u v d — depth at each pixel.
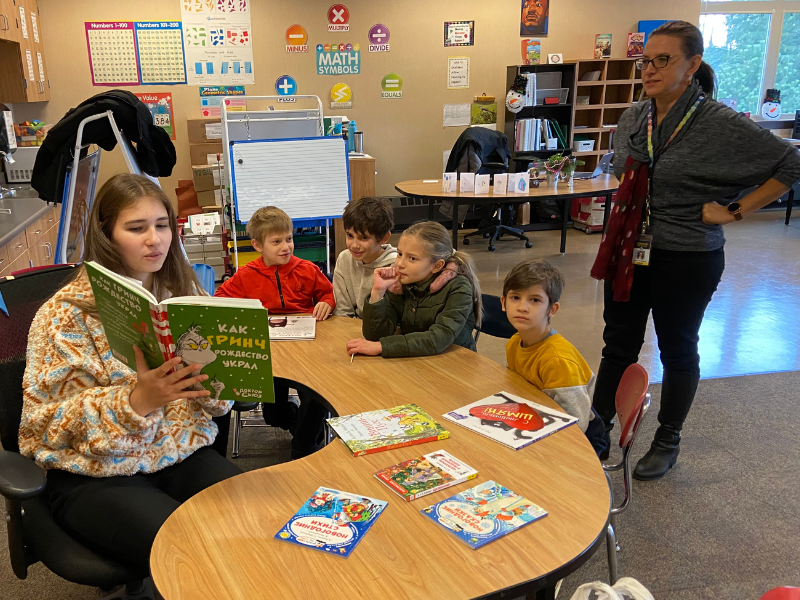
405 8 6.59
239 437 2.72
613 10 6.98
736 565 1.93
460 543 1.00
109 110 2.89
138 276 1.42
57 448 1.30
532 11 6.81
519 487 1.16
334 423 1.39
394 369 1.73
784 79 7.95
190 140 6.13
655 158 2.15
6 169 4.66
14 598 1.81
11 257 3.11
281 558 0.98
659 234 2.19
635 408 1.50
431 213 5.14
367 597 0.89
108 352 1.33
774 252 5.91
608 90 7.27
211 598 0.89
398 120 6.90
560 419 1.42
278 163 3.65
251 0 6.23
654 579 1.87
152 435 1.34
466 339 2.04
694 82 2.10
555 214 7.19
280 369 1.73
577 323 4.16
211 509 1.11
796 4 7.61
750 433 2.75
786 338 3.86
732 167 2.02
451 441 1.33
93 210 1.35
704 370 3.42
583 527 1.04
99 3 5.93
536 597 1.07
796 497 2.29
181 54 6.19
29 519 1.32
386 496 1.13
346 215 2.23
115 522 1.23
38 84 5.52
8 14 4.70
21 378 1.42
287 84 6.52
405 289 2.02
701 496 2.30
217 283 4.30
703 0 7.44
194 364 1.17
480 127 6.13
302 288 2.37
